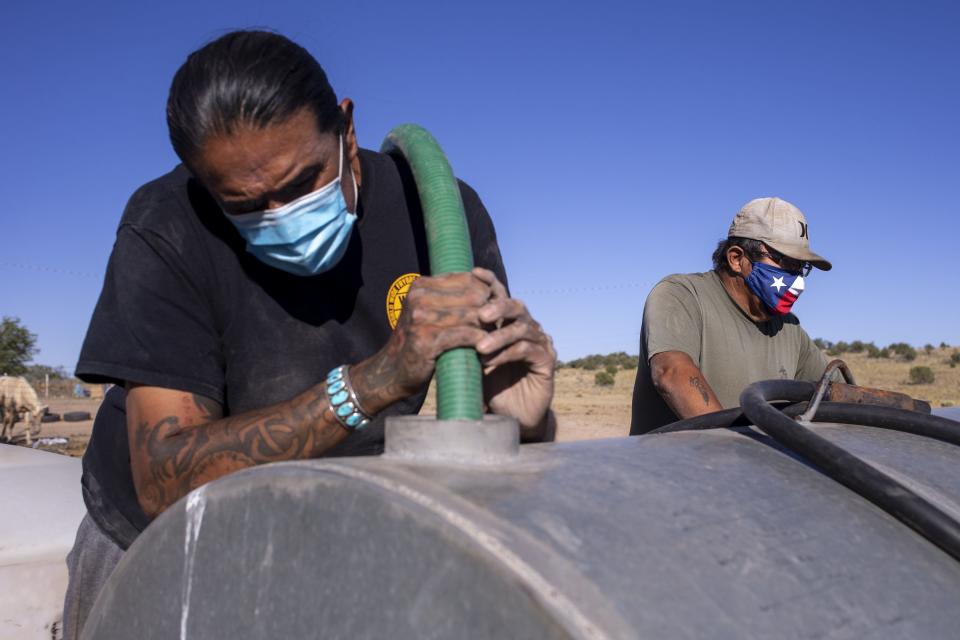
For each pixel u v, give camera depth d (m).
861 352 61.16
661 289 3.52
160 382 1.73
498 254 2.24
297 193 1.67
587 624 0.78
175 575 1.19
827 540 1.05
